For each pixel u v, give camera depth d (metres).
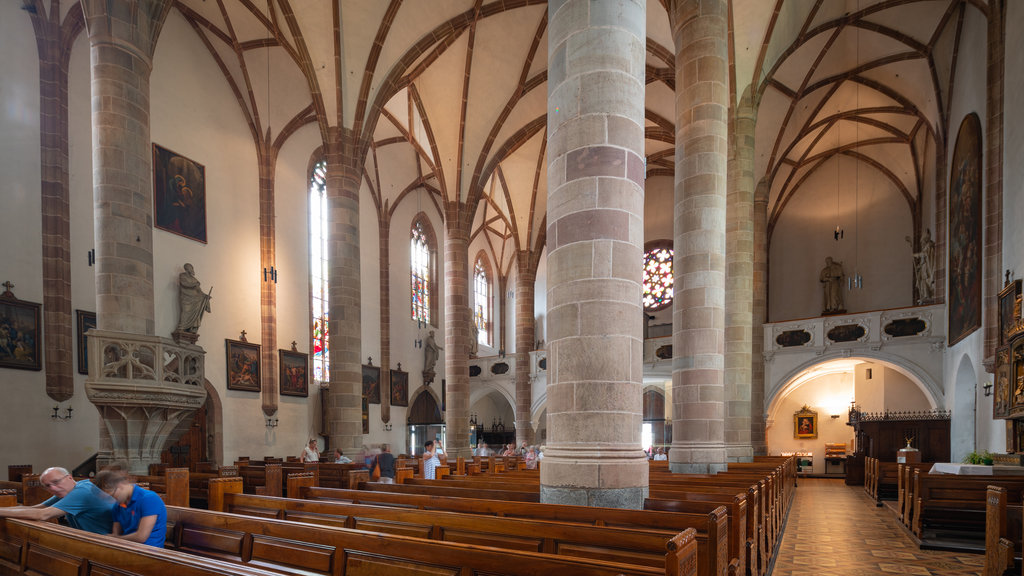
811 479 26.84
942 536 9.73
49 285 14.52
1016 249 14.00
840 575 7.36
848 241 29.09
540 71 21.84
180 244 18.00
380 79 18.22
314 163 24.16
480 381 33.00
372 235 27.14
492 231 35.81
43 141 14.81
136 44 11.51
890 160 28.06
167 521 5.07
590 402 5.96
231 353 19.44
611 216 6.14
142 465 10.77
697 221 11.33
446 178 22.83
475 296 34.62
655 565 3.87
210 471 12.68
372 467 13.25
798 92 22.25
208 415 18.61
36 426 13.93
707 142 11.50
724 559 4.23
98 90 11.06
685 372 11.02
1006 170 14.80
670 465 11.05
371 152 26.67
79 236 15.45
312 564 3.88
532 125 24.06
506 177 29.02
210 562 2.78
